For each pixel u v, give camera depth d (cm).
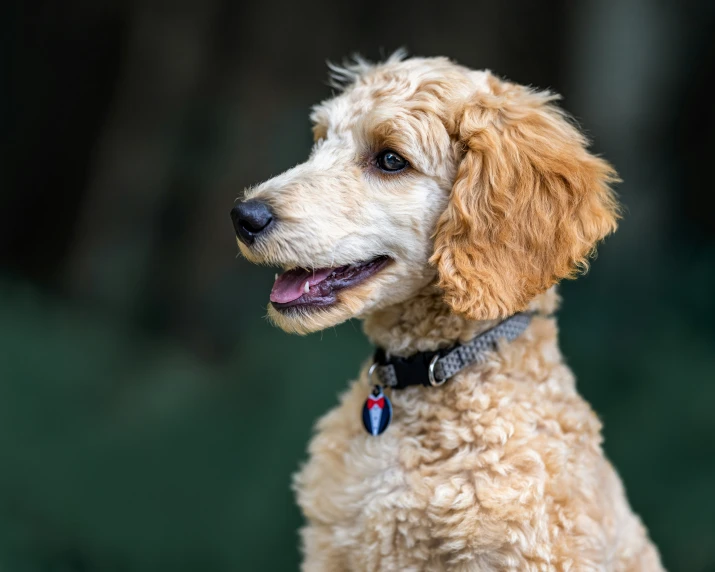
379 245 424
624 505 452
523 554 374
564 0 1284
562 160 427
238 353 1023
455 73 448
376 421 412
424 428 412
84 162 1220
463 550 381
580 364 991
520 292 412
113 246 1175
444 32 1270
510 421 398
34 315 1083
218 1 1176
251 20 1184
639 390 938
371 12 1241
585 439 421
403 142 420
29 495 798
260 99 1184
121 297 1139
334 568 421
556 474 390
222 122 1173
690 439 860
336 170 431
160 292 1141
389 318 436
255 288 1113
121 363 1022
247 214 412
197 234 1140
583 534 387
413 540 390
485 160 414
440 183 427
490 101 430
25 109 1239
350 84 516
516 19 1284
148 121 1186
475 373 411
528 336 430
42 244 1229
